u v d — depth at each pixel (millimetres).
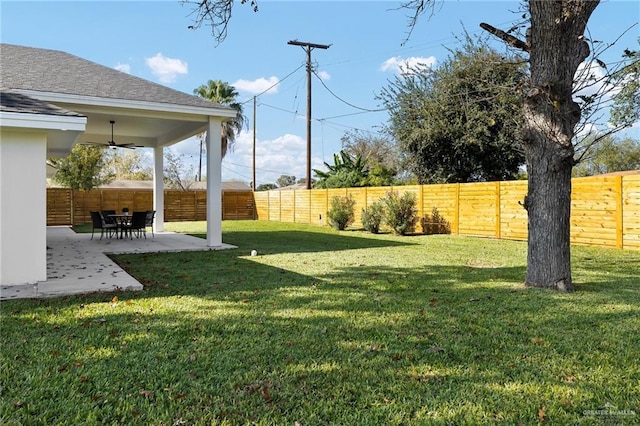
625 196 9766
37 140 5551
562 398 2428
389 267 7320
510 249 10000
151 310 4320
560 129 5219
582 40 5051
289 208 21484
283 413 2273
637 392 2498
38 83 8430
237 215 24406
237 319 4012
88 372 2758
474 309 4383
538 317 4078
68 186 21609
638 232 9539
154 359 2994
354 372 2797
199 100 10047
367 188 16672
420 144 17594
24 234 5512
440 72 17281
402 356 3084
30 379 2637
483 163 17391
